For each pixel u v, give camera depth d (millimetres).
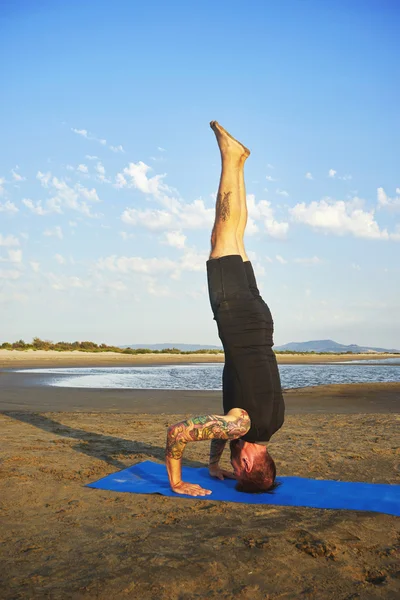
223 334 3867
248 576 2461
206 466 5000
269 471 3887
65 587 2312
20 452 5301
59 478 4297
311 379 19688
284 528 3113
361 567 2588
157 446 5871
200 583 2379
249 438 3848
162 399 11289
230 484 4207
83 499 3736
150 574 2457
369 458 5215
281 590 2330
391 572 2537
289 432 6871
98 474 4473
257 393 3762
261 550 2764
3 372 21422
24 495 3799
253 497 3791
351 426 7434
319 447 5789
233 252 4059
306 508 3525
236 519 3297
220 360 43156
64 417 8180
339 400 11289
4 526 3154
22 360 32812
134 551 2748
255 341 3820
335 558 2682
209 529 3102
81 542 2887
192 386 15461
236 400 3803
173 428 3803
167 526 3162
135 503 3648
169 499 3752
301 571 2529
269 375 3811
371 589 2355
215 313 3943
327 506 3553
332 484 4133
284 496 3805
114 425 7410
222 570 2518
